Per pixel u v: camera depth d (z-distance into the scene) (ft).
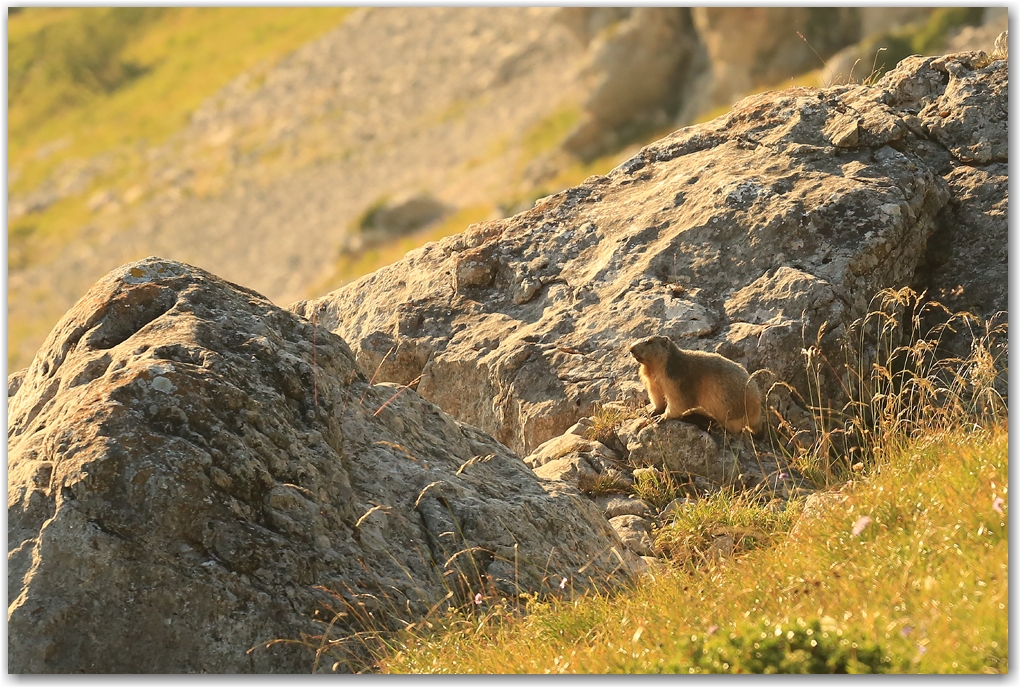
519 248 153.48
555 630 80.28
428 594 87.04
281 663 78.38
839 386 123.54
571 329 138.72
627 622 77.56
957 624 62.34
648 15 534.37
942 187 139.64
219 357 88.89
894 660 59.41
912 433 104.12
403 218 575.38
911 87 154.10
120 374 85.71
